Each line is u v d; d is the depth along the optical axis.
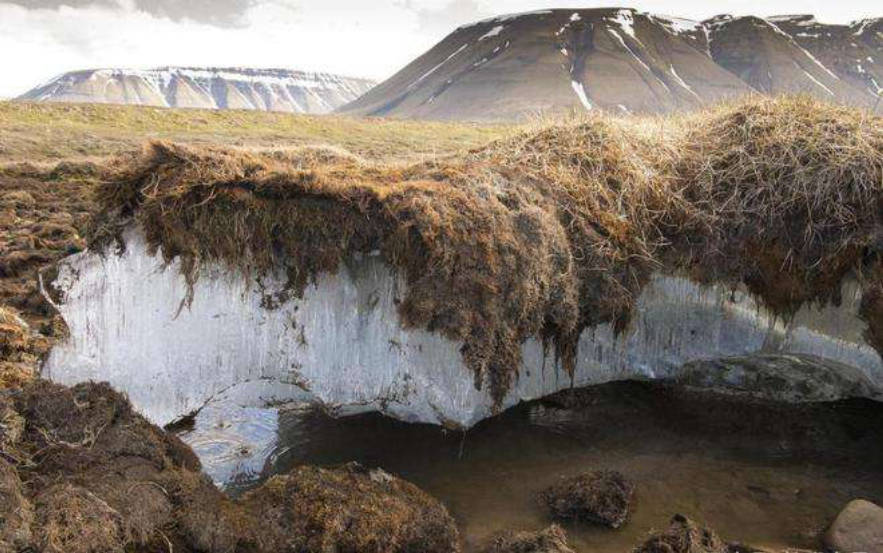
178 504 4.73
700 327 7.54
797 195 7.23
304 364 6.67
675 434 6.76
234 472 5.91
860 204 7.07
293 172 6.38
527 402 7.09
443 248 6.10
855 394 7.44
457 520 5.36
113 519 4.29
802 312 7.31
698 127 8.74
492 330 6.21
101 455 5.00
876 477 6.09
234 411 6.85
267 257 6.35
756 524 5.38
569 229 7.01
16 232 11.41
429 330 6.20
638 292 7.27
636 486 5.86
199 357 6.57
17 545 3.89
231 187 6.26
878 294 6.91
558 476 6.00
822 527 5.35
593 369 7.44
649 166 7.88
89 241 6.45
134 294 6.47
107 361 6.54
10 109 37.16
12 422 5.01
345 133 38.88
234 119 41.75
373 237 6.32
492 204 6.50
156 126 37.38
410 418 6.74
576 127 8.37
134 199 6.35
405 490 5.34
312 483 5.11
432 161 7.63
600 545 5.07
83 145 26.23
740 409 7.27
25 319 7.52
